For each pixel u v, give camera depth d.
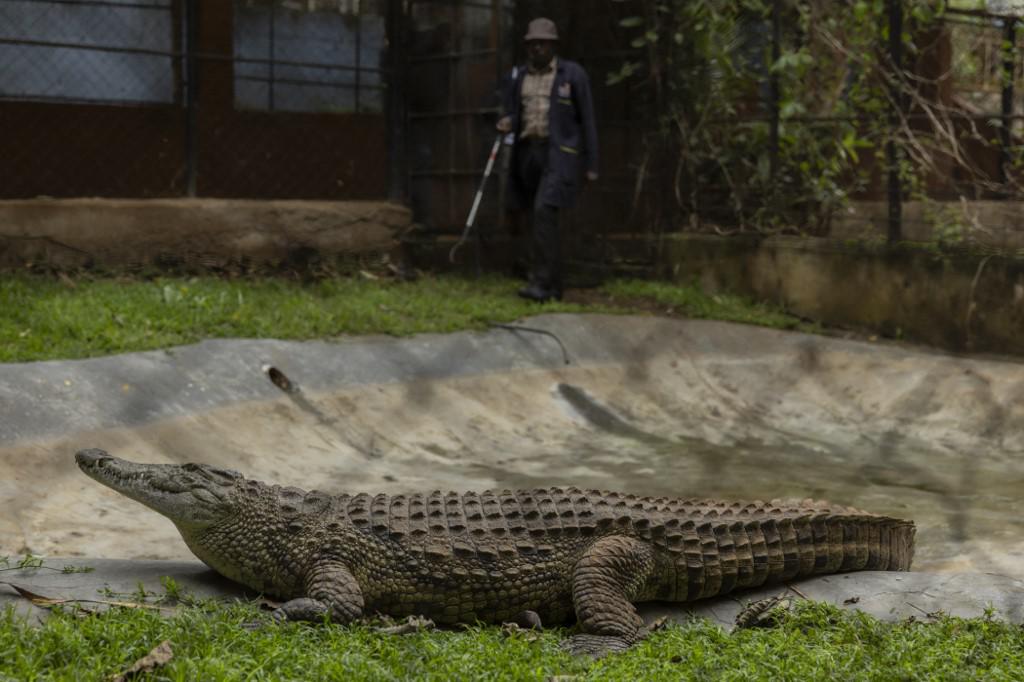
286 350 8.07
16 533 5.21
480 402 8.23
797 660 3.83
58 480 5.89
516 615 4.50
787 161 11.95
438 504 4.66
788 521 4.84
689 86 12.11
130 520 5.68
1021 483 6.93
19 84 9.92
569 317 9.91
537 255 10.68
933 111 11.67
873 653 3.91
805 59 11.21
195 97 10.65
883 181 11.96
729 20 12.05
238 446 6.84
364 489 6.51
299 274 10.91
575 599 4.40
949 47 11.93
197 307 8.69
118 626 3.78
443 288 10.84
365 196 11.77
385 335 8.88
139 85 10.47
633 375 9.15
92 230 10.11
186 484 4.50
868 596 4.68
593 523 4.59
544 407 8.43
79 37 10.12
